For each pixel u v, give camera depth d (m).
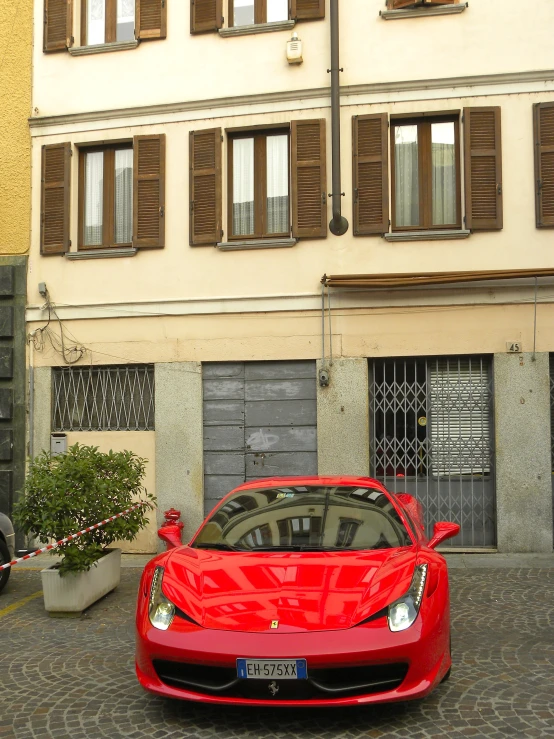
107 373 10.24
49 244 10.37
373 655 3.79
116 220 10.52
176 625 4.07
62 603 6.60
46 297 10.34
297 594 4.12
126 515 7.04
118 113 10.30
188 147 10.09
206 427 9.88
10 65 10.60
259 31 9.95
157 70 10.24
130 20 10.61
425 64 9.53
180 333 9.93
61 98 10.50
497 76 9.32
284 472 9.64
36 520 6.68
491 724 4.01
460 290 9.23
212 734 3.99
